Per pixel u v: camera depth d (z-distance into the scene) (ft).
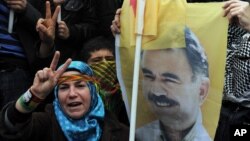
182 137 9.00
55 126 9.73
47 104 10.66
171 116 9.02
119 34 9.32
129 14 9.14
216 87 8.73
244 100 9.60
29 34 11.85
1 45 11.48
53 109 9.92
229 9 8.47
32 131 9.46
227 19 8.61
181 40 8.85
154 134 9.19
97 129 9.72
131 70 9.25
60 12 12.30
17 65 11.59
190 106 8.89
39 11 12.75
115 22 9.32
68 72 9.64
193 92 8.86
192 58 8.81
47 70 8.91
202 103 8.82
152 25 8.84
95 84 9.91
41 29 11.23
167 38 8.89
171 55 8.89
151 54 8.97
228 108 9.84
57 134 9.68
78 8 12.75
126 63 9.27
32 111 9.14
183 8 8.83
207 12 8.75
